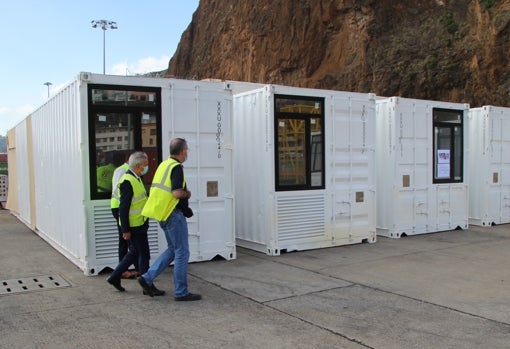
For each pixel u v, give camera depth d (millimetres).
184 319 5289
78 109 7070
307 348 4523
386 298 6086
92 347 4535
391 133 10484
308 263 8047
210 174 8016
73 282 6809
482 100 22109
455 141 11602
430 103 11008
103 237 7199
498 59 22016
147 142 7469
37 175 10914
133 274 6984
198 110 7832
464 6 25938
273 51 34750
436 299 6035
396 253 8875
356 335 4836
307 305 5797
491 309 5637
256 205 9016
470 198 12570
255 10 37625
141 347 4543
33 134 11273
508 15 22344
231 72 39938
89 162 7051
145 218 6219
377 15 29266
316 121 9172
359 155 9719
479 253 8867
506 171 12602
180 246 5918
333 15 31547
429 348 4512
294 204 8922
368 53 28312
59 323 5152
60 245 8812
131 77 7285
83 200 7047
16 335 4820
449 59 23984
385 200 10664
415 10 28531
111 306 5730
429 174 11062
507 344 4594
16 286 6625
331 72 30656
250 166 9125
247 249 9258
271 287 6586
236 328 5023
